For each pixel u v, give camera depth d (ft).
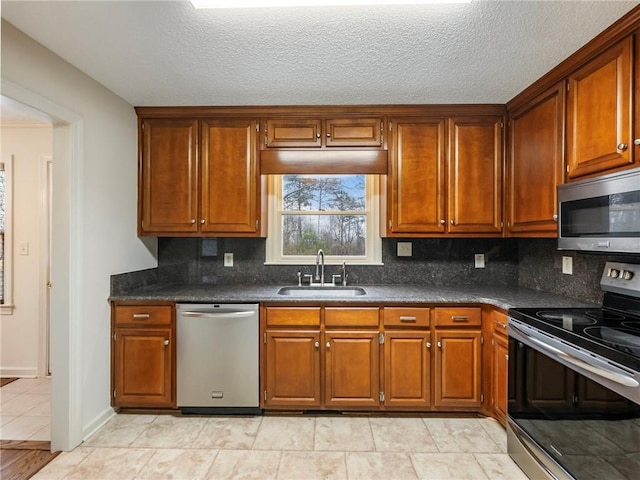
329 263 9.59
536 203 7.17
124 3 4.73
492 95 7.72
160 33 5.43
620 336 4.60
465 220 8.34
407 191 8.42
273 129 8.54
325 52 5.95
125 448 6.54
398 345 7.55
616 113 5.16
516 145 7.95
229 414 7.79
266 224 9.39
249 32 5.39
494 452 6.43
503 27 5.24
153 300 7.59
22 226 9.82
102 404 7.35
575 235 5.59
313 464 6.09
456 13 4.92
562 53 5.92
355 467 6.01
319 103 8.24
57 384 6.45
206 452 6.42
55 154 6.49
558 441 4.98
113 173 7.70
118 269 7.89
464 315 7.51
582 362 4.43
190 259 9.62
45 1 4.66
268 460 6.20
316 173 8.51
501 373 7.00
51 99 6.02
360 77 6.89
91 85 7.00
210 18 5.05
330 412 7.87
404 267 9.50
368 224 9.69
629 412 3.83
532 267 8.74
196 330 7.58
